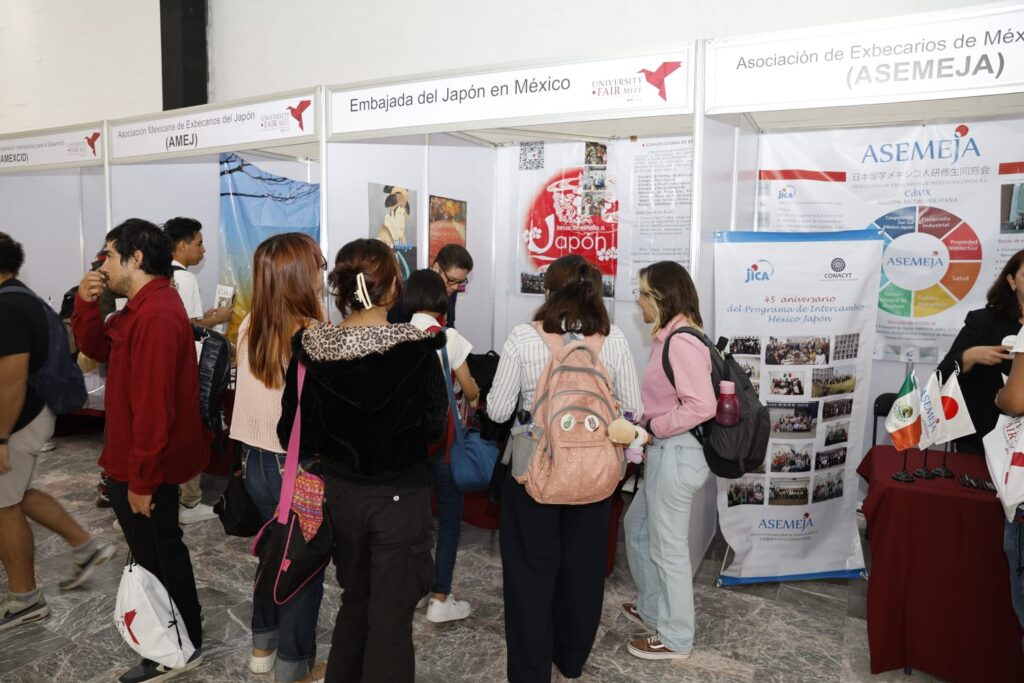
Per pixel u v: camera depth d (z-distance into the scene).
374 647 1.64
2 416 2.24
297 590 1.71
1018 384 1.66
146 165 4.27
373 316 1.68
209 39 5.67
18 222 5.33
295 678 2.03
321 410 1.58
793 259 2.75
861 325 2.79
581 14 4.20
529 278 4.52
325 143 3.24
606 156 4.17
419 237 3.98
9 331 2.21
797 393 2.80
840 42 2.29
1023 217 3.20
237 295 4.11
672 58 2.49
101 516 3.66
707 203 2.62
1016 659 2.04
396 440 1.59
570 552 1.97
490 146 4.52
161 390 1.91
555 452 1.78
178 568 2.17
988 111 3.19
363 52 5.01
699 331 2.18
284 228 4.02
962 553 2.08
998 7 2.08
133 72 6.13
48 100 6.68
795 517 2.88
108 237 2.00
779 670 2.29
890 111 3.24
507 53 4.47
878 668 2.21
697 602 2.75
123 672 2.26
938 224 3.37
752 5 3.71
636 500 2.51
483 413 2.66
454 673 2.26
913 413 2.23
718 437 2.12
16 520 2.49
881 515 2.19
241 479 1.99
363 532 1.65
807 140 3.56
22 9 6.67
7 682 2.19
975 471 2.30
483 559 3.19
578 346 1.86
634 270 4.16
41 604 2.60
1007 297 2.40
